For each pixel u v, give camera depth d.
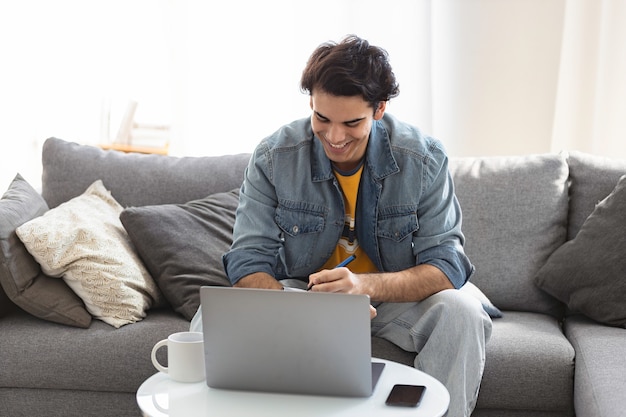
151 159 2.76
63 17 3.21
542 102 3.10
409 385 1.65
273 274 2.12
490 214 2.60
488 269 2.56
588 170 2.62
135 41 3.24
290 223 2.15
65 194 2.69
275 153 2.16
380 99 1.92
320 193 2.15
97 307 2.29
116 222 2.52
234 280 2.07
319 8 3.12
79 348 2.18
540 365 2.10
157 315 2.38
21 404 2.21
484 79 3.11
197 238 2.46
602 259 2.38
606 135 2.98
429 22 3.07
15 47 3.21
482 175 2.65
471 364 1.94
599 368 1.97
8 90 3.21
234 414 1.54
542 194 2.59
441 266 2.09
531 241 2.56
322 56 1.92
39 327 2.27
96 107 3.26
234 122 3.20
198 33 3.17
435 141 2.20
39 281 2.32
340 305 1.58
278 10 3.14
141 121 3.28
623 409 1.72
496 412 2.14
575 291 2.41
